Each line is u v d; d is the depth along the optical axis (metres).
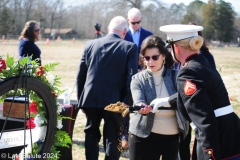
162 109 3.30
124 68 4.43
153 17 44.88
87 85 4.49
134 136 3.51
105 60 4.44
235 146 2.73
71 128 4.52
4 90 3.06
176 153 3.57
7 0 59.53
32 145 3.40
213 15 58.53
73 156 5.25
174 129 3.48
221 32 59.03
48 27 66.56
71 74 15.55
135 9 6.40
